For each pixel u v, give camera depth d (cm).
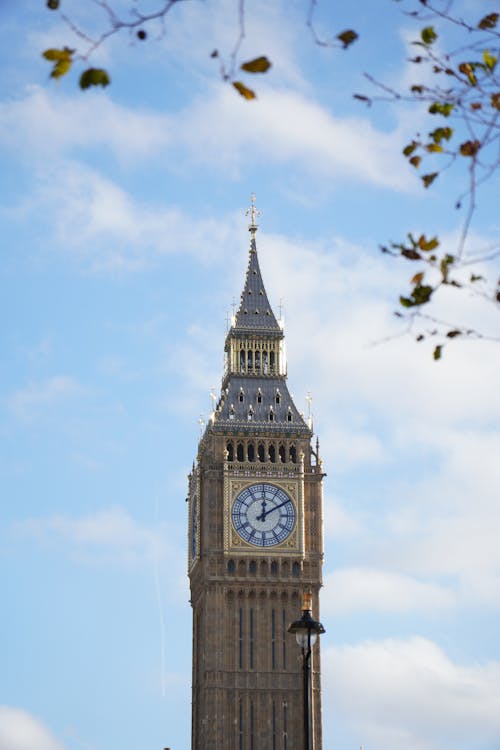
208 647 17438
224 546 17700
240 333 19000
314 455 18438
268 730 17250
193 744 18288
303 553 17775
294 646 17600
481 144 3312
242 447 18288
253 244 19838
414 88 3478
